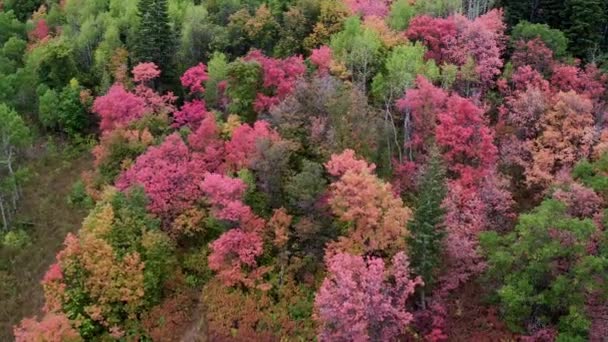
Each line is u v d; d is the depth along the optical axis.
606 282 38.25
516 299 39.47
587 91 57.19
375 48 59.56
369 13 70.38
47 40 78.50
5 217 62.75
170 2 81.38
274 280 46.00
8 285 55.12
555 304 39.84
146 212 48.34
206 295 46.69
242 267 46.16
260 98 56.31
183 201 49.34
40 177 68.19
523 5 69.44
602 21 66.31
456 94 55.22
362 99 52.69
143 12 74.19
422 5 69.19
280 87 56.12
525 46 60.72
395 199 45.19
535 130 54.81
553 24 69.31
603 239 40.25
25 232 60.38
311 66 61.47
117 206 48.25
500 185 48.44
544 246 39.09
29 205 64.31
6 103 73.62
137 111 59.41
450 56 60.78
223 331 44.00
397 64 56.69
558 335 39.66
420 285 43.22
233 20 73.38
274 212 47.41
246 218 45.09
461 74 57.81
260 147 47.41
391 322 39.56
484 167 49.97
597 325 38.31
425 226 41.53
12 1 95.31
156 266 46.12
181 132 57.25
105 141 56.16
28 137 66.25
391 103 57.75
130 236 46.06
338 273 38.94
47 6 95.12
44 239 60.00
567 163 51.62
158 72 64.88
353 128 49.91
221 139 53.44
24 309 52.91
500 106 57.69
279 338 43.25
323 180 45.09
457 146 49.47
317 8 71.69
